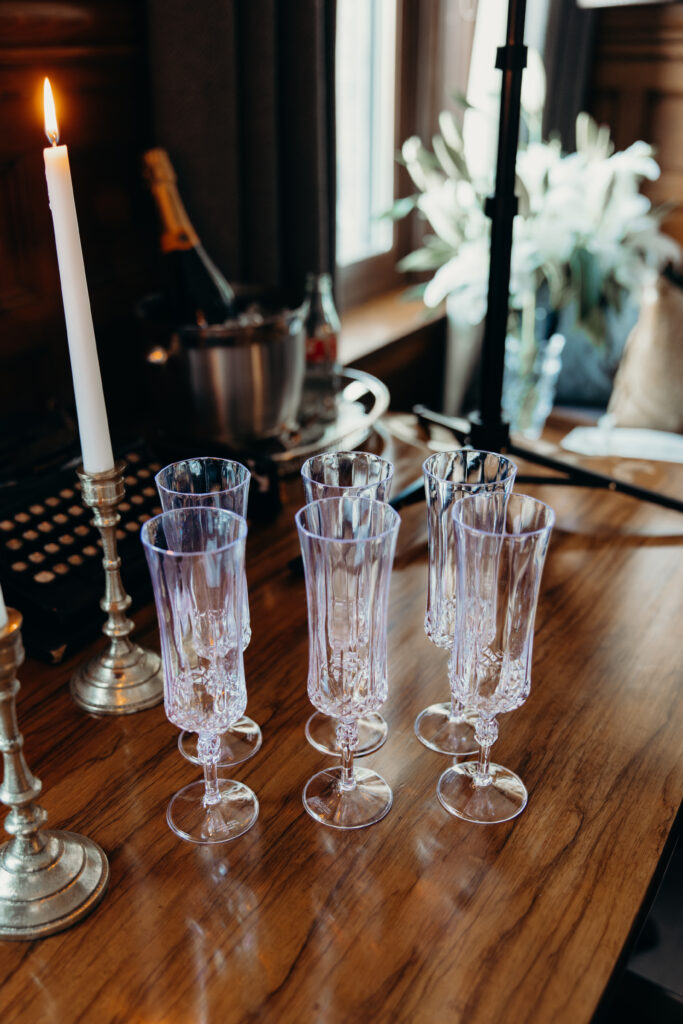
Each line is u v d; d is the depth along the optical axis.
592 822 0.67
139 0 1.25
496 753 0.73
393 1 1.96
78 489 0.97
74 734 0.75
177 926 0.59
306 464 0.72
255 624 0.89
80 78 1.20
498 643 0.63
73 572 0.88
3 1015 0.53
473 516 0.65
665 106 2.53
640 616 0.91
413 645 0.86
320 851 0.64
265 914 0.59
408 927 0.58
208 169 1.31
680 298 1.99
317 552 0.58
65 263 0.64
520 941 0.57
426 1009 0.53
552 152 1.94
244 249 1.42
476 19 2.13
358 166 2.03
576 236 1.97
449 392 2.18
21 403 1.23
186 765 0.72
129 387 1.41
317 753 0.73
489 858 0.63
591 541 1.04
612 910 0.60
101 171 1.28
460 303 2.05
